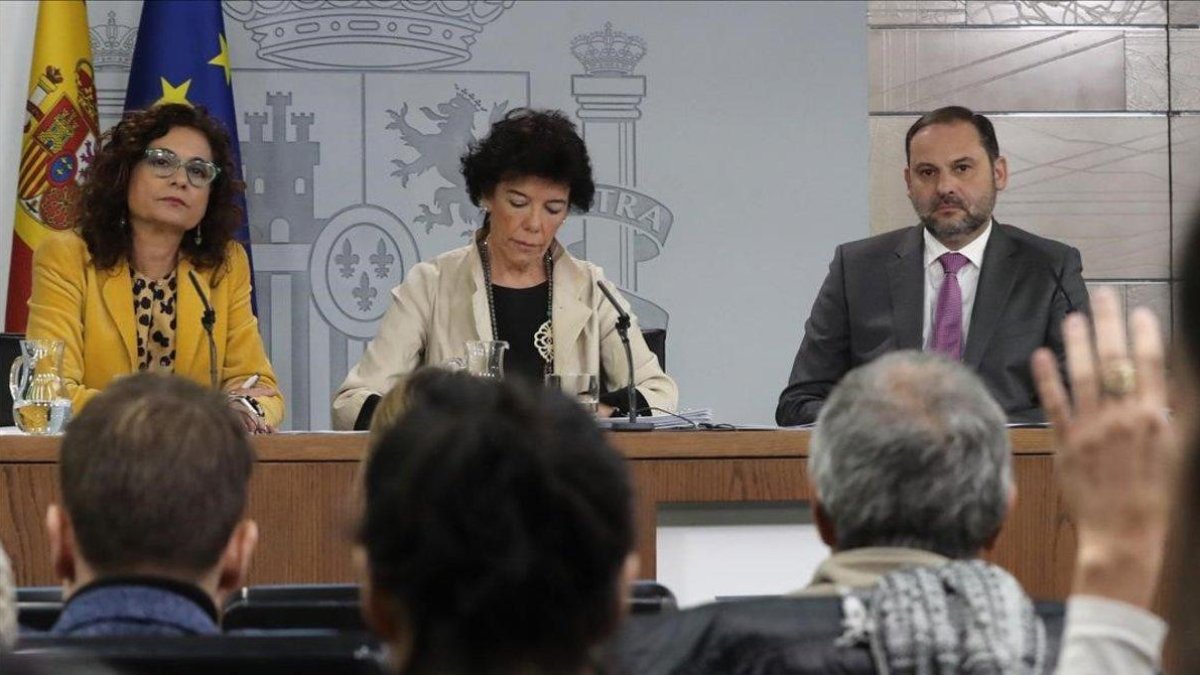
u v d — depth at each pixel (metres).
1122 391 1.63
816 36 9.62
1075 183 10.07
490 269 6.77
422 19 9.45
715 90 9.55
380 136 9.41
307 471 5.12
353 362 9.34
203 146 6.58
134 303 6.57
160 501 2.55
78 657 2.18
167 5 9.02
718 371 9.48
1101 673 1.63
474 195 6.74
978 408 2.62
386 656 2.20
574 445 1.72
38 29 8.95
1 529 5.03
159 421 2.59
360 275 9.37
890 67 9.94
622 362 6.75
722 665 2.46
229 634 2.35
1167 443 1.62
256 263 9.30
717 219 9.54
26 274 8.80
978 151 6.84
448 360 6.43
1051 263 6.83
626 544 1.75
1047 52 10.05
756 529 5.18
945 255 6.90
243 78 9.34
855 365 6.93
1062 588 5.14
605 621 1.71
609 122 9.52
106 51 9.29
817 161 9.61
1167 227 10.05
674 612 2.54
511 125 6.63
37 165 8.84
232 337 6.74
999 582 2.39
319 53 9.38
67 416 5.64
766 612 2.47
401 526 1.67
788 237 9.57
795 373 7.05
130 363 6.51
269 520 5.11
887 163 9.90
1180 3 10.09
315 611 2.95
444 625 1.65
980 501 2.59
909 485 2.57
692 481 5.13
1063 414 1.67
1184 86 10.08
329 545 5.11
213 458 2.60
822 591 2.57
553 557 1.65
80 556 2.63
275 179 9.34
